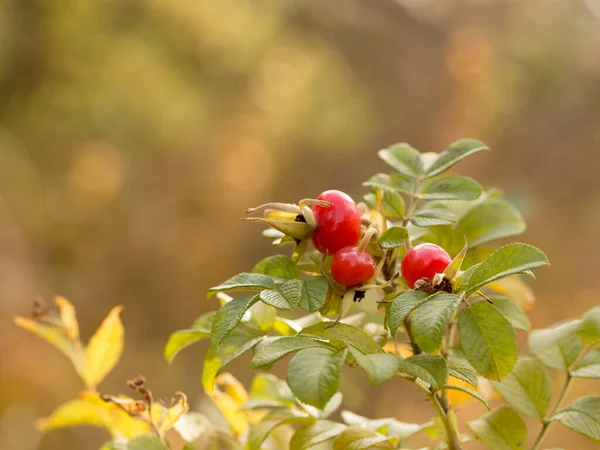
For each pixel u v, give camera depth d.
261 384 2.41
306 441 2.05
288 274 1.88
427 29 16.11
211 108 13.42
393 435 2.18
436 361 1.66
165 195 12.80
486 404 1.66
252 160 13.77
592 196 12.89
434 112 14.91
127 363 10.02
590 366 2.15
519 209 5.67
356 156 14.46
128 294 11.68
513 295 2.69
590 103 14.55
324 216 1.89
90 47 12.05
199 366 10.16
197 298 11.98
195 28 12.84
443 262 1.79
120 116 12.48
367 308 2.56
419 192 2.18
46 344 8.90
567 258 11.34
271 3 14.15
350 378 8.70
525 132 14.25
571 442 6.98
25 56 11.77
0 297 9.56
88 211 12.20
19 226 11.31
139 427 2.65
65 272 11.48
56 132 12.25
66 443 7.98
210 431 2.46
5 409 8.02
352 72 15.32
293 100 14.20
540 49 14.74
